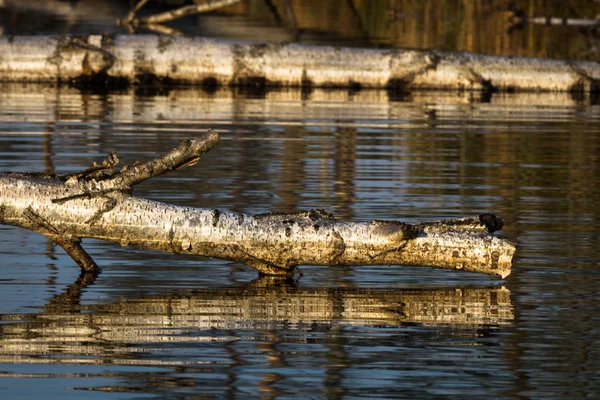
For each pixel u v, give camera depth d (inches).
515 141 1296.8
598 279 665.6
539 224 826.8
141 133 1289.4
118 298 611.2
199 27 2443.4
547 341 541.3
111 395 459.5
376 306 605.0
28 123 1354.6
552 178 1049.5
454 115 1555.1
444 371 495.2
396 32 2485.2
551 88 1939.0
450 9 2881.4
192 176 1009.5
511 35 2460.6
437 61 1920.5
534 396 465.7
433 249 662.5
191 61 1899.6
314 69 1910.7
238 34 2332.7
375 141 1274.6
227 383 475.2
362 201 908.6
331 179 1013.2
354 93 1843.0
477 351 524.1
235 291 634.2
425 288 647.1
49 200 655.1
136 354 512.4
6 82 1872.5
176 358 507.5
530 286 650.2
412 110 1605.6
